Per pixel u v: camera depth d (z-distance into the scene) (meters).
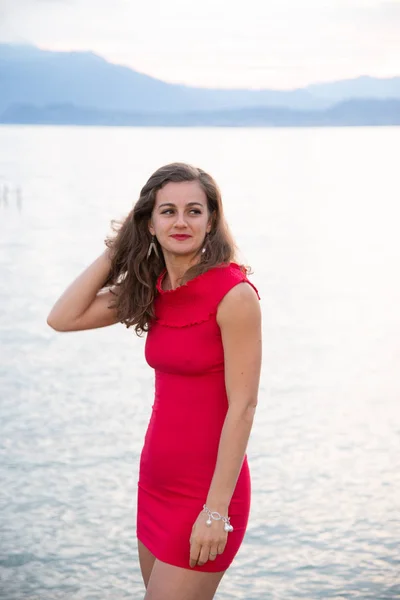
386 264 25.44
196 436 2.61
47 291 19.55
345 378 11.23
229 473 2.52
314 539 5.66
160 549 2.65
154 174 2.62
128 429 8.47
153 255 2.71
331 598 4.77
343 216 42.78
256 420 8.97
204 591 2.64
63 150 144.50
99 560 5.30
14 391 10.18
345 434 8.41
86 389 10.30
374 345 13.74
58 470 7.10
